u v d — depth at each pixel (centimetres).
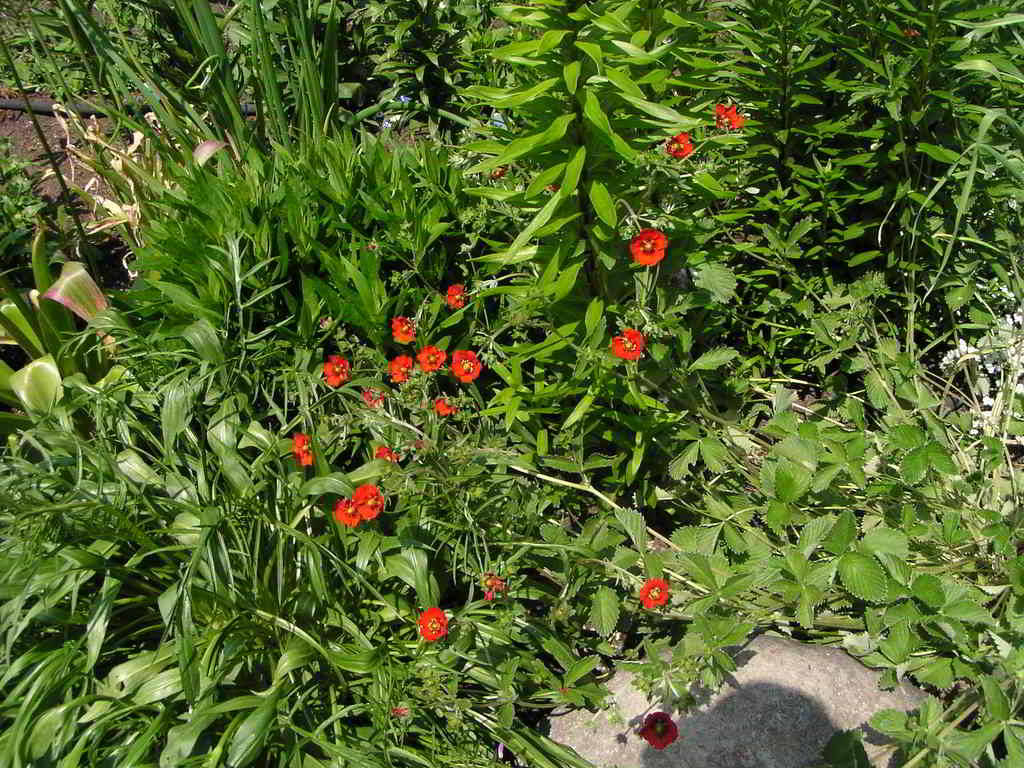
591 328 266
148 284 330
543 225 252
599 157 258
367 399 280
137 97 477
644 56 235
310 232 321
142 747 209
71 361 336
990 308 329
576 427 293
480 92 256
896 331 334
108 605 229
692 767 233
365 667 240
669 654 259
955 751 201
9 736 207
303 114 409
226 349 301
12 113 500
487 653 257
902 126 316
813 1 297
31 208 418
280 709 231
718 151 322
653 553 258
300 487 268
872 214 337
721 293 286
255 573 246
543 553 269
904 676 250
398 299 318
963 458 282
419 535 267
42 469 261
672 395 300
